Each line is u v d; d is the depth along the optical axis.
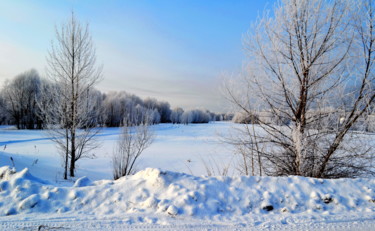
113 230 3.42
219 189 4.59
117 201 4.26
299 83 6.32
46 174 11.08
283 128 6.75
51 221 3.66
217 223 3.70
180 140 33.50
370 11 5.59
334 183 4.87
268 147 6.78
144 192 4.47
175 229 3.48
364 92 5.77
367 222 3.75
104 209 4.07
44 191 4.44
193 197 4.27
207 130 51.78
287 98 6.46
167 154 21.09
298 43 6.22
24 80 47.81
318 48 6.12
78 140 12.62
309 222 3.75
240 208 4.20
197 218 3.84
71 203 4.20
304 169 6.26
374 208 4.25
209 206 4.14
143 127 12.35
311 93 6.33
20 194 4.32
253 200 4.36
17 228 3.45
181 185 4.62
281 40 6.30
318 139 6.27
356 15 5.72
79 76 12.22
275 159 6.73
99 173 13.76
